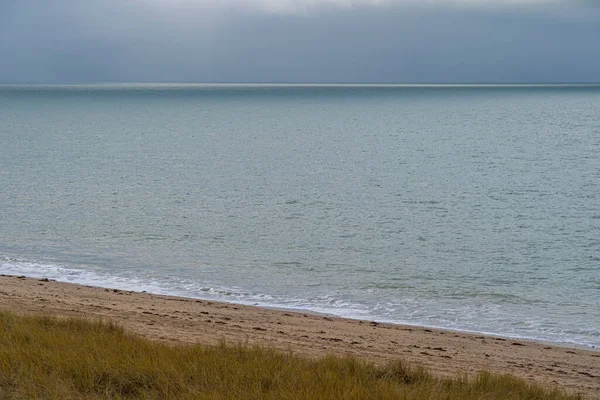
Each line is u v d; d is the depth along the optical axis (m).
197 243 30.22
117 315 16.94
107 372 9.30
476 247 29.86
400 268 25.69
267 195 46.31
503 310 20.30
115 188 49.16
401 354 14.46
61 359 9.67
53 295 19.62
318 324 17.62
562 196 46.59
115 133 108.38
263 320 17.75
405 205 42.34
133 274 24.42
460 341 16.52
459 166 66.25
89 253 27.92
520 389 10.16
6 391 8.54
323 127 125.25
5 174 57.09
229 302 20.70
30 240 30.42
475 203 43.31
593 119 144.62
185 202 42.88
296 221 36.31
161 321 16.55
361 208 40.97
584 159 72.81
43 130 113.31
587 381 13.16
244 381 9.27
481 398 9.35
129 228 33.62
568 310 20.34
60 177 55.47
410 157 75.00
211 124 132.25
